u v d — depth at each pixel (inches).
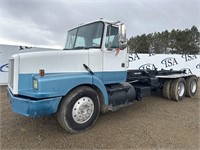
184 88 273.3
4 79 361.4
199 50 1638.8
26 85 127.3
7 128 147.1
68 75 132.0
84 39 170.6
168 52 1852.9
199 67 599.5
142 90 211.3
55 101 123.6
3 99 247.3
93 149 116.2
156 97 281.4
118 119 172.2
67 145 120.6
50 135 135.2
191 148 119.4
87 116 142.2
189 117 182.5
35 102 115.8
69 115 130.6
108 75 166.1
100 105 157.4
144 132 142.6
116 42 170.2
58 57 137.0
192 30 1684.3
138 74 236.4
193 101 259.6
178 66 585.3
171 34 1814.7
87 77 139.8
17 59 126.2
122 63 178.7
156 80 249.3
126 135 136.6
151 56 557.0
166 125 158.7
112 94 166.9
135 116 182.4
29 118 170.6
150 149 117.3
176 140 130.3
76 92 133.4
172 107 221.1
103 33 158.1
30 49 383.6
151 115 186.5
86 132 140.9
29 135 134.8
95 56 155.3
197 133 143.5
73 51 144.1
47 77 121.5
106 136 134.5
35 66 129.5
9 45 362.3
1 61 354.6
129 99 182.4
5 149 114.1
